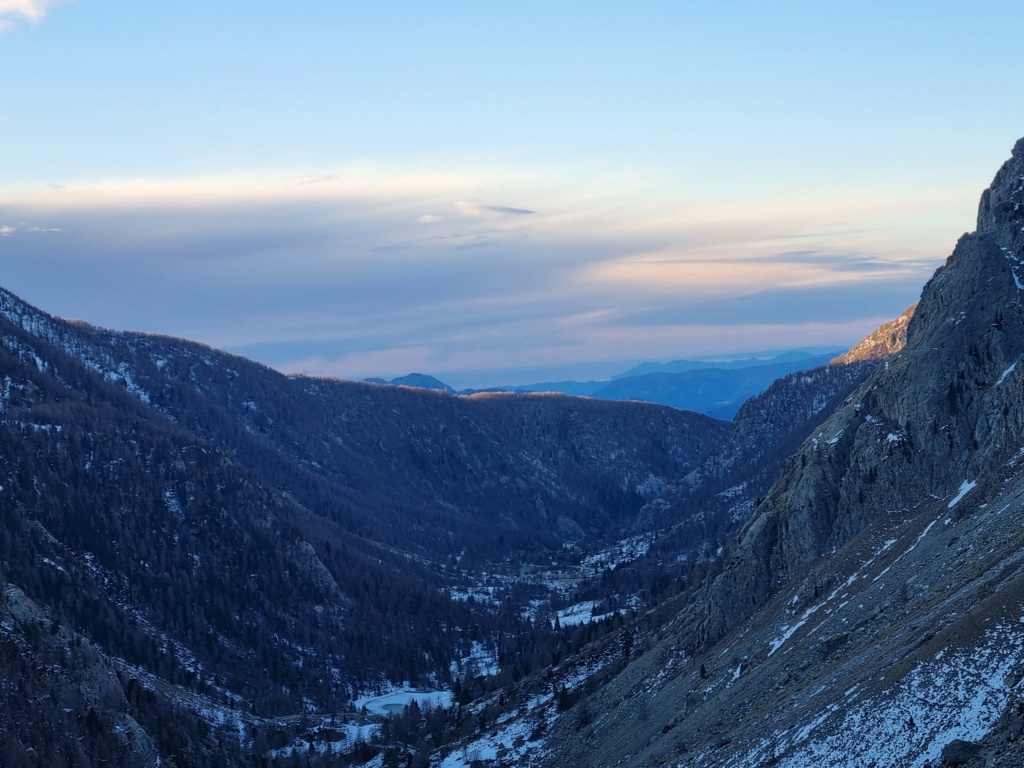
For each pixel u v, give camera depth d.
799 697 129.12
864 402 185.38
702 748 140.25
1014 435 149.75
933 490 163.50
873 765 97.12
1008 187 187.50
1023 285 171.00
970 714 93.12
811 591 167.88
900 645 115.62
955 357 168.88
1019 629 97.50
